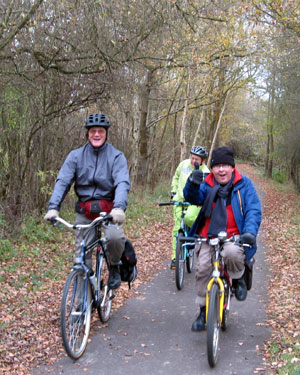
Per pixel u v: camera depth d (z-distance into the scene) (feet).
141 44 37.09
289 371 12.18
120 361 13.66
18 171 34.63
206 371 12.93
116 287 15.87
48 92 34.22
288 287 21.57
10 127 32.89
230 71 62.95
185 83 60.59
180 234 21.75
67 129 39.65
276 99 90.99
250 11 38.81
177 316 17.97
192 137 95.66
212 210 14.37
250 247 13.38
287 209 60.29
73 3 27.86
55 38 29.84
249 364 13.30
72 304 13.43
